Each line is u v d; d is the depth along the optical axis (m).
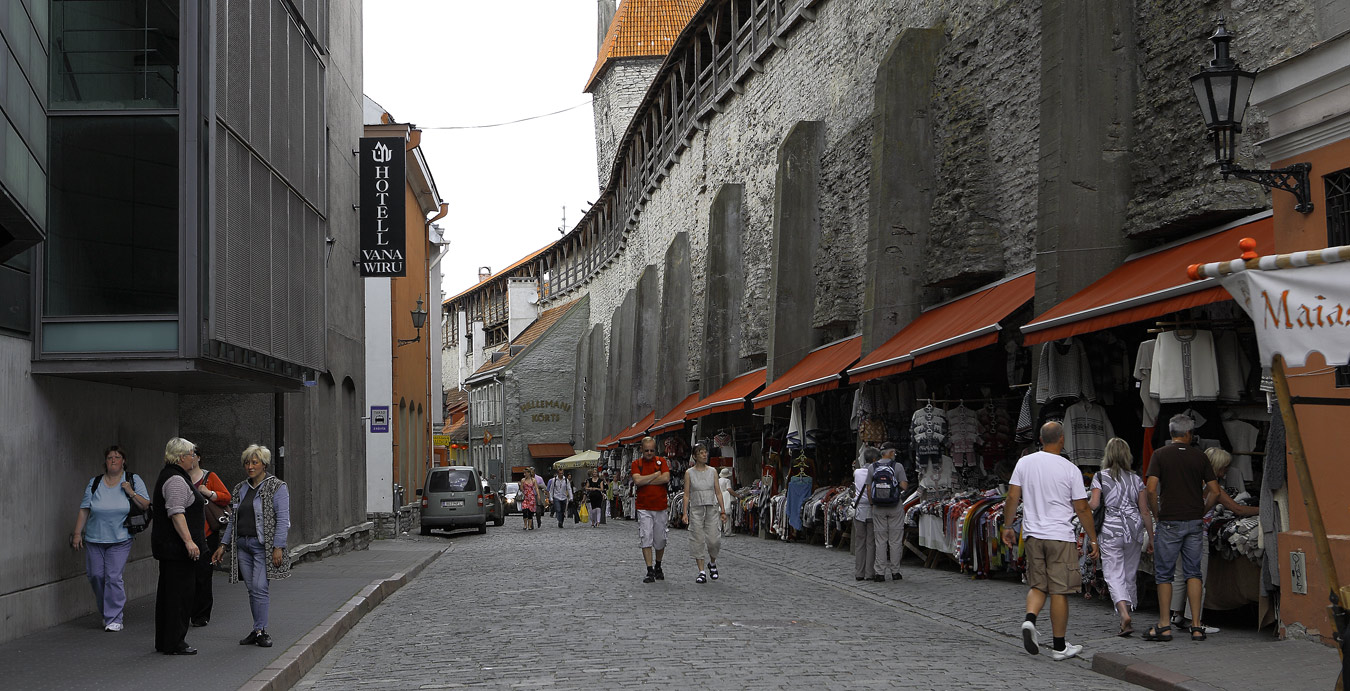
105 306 11.48
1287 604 9.09
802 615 11.91
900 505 15.26
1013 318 14.70
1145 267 12.71
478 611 13.12
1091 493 9.66
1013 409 16.91
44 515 11.15
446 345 108.31
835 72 26.19
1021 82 16.75
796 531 24.02
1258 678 7.50
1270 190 9.60
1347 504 8.49
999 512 14.05
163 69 11.73
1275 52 11.05
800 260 27.34
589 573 17.66
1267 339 5.58
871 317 20.28
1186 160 12.70
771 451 26.92
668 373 41.00
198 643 9.89
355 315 25.48
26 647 9.72
